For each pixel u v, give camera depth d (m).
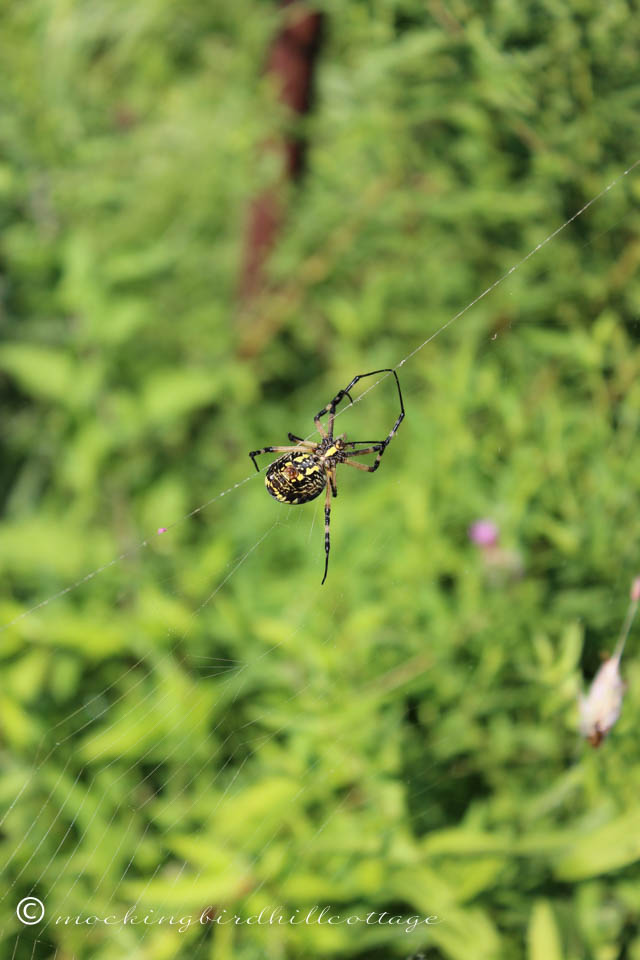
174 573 0.90
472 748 0.83
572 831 0.80
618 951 0.81
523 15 0.88
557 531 0.85
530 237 0.91
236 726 0.84
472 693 0.83
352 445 0.85
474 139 0.92
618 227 0.89
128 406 0.93
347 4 0.94
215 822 0.81
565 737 0.83
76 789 0.82
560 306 0.90
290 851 0.80
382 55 0.91
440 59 0.91
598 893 0.80
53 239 0.96
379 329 0.96
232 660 0.84
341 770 0.81
